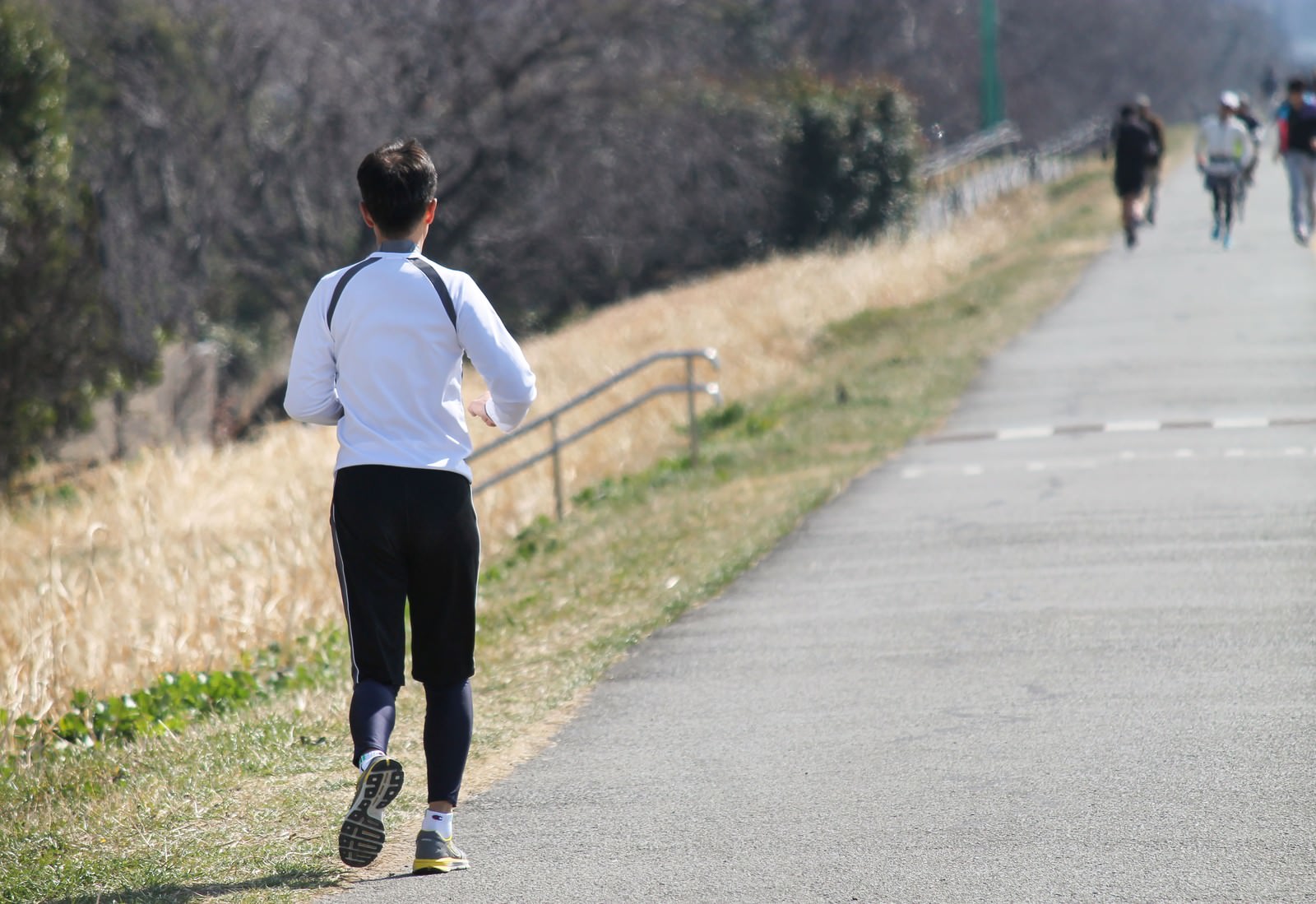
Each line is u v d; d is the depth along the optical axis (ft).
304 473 207.10
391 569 53.06
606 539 141.38
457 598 54.08
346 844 49.98
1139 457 143.43
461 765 55.21
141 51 411.13
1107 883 49.37
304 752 74.84
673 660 88.07
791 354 270.26
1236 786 58.13
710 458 182.50
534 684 86.22
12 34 239.30
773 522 129.59
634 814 60.70
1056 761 63.05
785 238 460.55
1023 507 125.39
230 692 97.81
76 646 113.39
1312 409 160.25
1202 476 130.93
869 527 123.85
